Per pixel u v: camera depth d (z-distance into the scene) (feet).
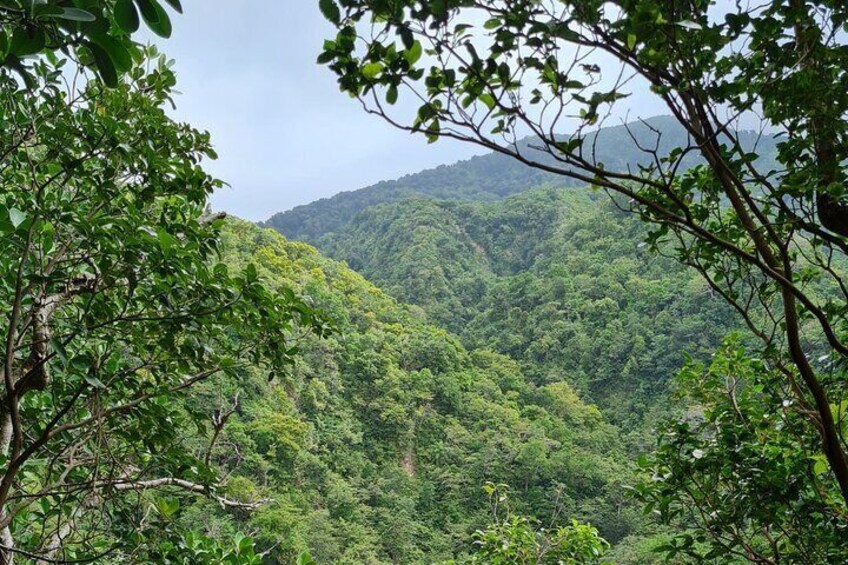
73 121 9.15
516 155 5.32
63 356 6.92
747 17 5.76
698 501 9.58
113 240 7.82
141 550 9.07
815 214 7.08
